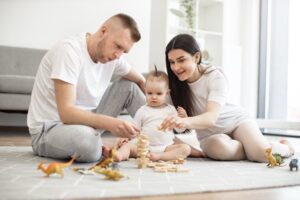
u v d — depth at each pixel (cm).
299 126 309
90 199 70
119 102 152
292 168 118
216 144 141
